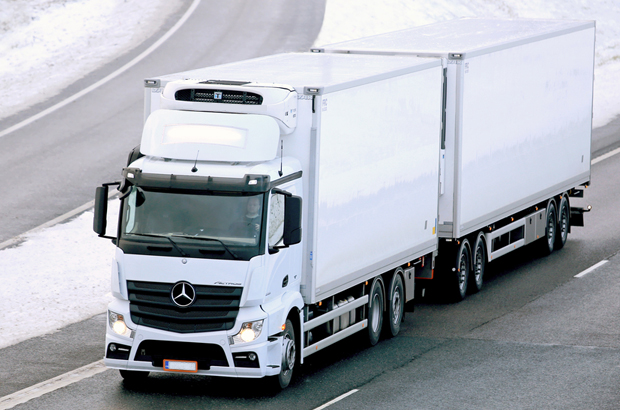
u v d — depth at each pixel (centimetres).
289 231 2805
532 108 4784
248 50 9475
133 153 3059
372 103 3359
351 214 3278
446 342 3641
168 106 3053
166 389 2991
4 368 3162
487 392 3000
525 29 5016
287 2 11831
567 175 5303
